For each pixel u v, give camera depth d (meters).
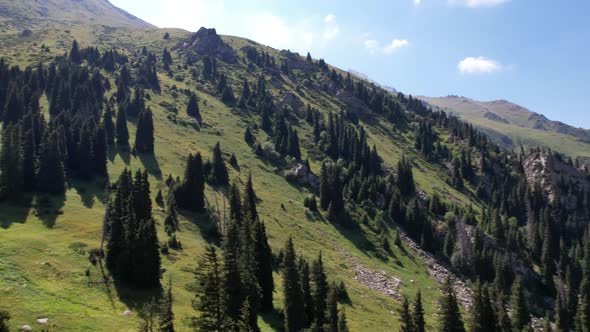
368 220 141.12
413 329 69.62
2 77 155.12
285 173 155.88
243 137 182.50
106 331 50.31
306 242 113.56
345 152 191.12
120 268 65.00
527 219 190.00
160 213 99.44
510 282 132.00
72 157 112.44
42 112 146.00
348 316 80.00
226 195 124.38
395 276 113.50
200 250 86.69
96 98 163.88
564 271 150.75
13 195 87.94
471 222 158.00
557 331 112.94
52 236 73.69
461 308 109.50
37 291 54.59
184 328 55.41
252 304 59.91
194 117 186.50
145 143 138.62
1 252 61.78
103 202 99.19
